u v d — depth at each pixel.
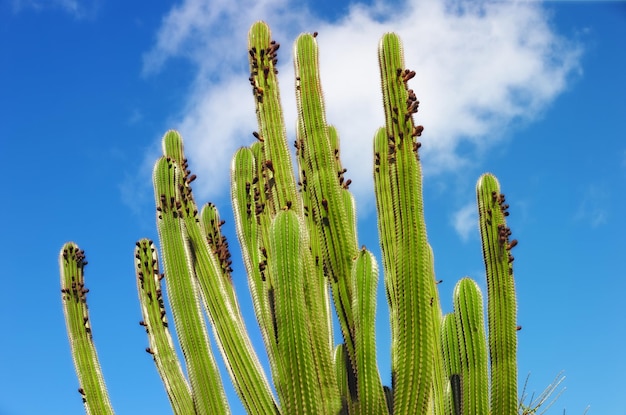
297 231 5.84
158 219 6.66
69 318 6.92
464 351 6.48
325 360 5.75
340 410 5.69
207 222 7.24
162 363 6.74
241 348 6.37
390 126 6.28
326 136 6.52
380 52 6.49
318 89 6.64
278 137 6.73
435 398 6.64
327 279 6.75
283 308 5.68
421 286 5.87
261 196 6.75
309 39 6.80
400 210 6.06
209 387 6.21
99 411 6.63
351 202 7.06
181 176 6.84
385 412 5.71
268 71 6.91
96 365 6.81
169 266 6.52
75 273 7.06
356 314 5.84
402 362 5.78
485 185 6.88
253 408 6.20
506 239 6.66
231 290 6.99
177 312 6.42
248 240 6.72
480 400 6.31
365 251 6.02
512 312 6.54
